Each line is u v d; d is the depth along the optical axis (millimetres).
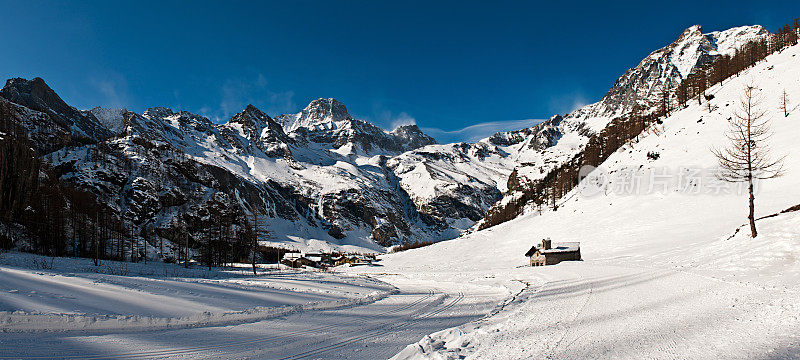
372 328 17531
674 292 19078
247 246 121312
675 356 9055
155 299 21281
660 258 41625
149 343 14133
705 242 43844
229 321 18812
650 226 70250
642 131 137625
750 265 23094
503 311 19375
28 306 16594
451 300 28984
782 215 34250
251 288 30703
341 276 61938
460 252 108312
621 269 36469
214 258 100438
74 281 23812
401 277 62719
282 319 19703
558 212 110125
